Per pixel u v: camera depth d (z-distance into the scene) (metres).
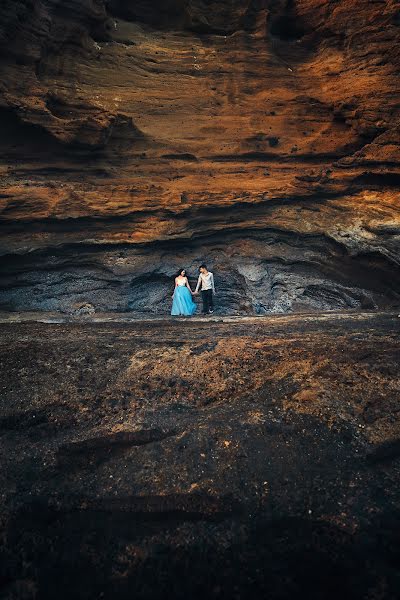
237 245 12.49
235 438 3.22
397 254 9.65
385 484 2.76
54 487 2.93
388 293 9.96
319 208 12.09
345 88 12.85
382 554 2.26
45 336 5.97
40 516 2.71
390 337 5.20
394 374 3.98
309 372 4.16
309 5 13.56
